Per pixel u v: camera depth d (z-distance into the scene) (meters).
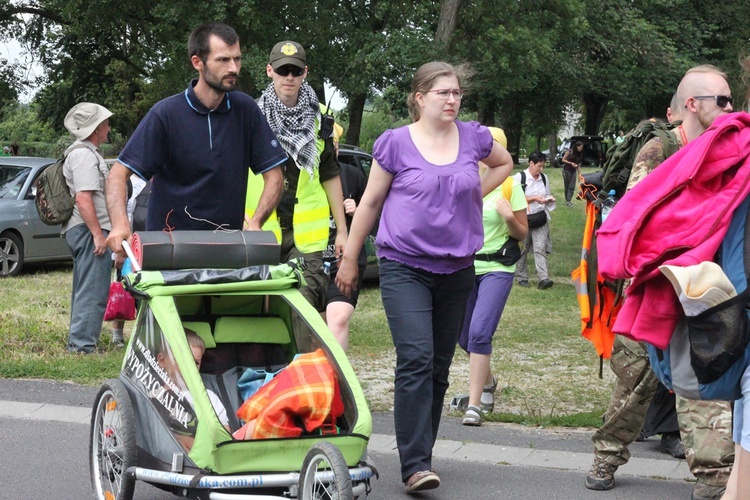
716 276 4.18
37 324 10.72
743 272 4.28
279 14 25.45
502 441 7.09
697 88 5.48
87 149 9.80
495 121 46.78
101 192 9.91
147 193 11.38
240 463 4.45
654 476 6.32
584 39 33.00
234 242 5.27
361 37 25.06
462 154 5.75
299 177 6.97
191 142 5.66
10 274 15.84
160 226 5.77
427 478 5.60
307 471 4.37
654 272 4.34
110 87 47.16
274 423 4.59
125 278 5.03
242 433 4.68
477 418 7.53
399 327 5.66
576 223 28.58
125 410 4.97
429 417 5.70
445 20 24.09
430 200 5.61
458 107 5.70
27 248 16.08
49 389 8.30
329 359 4.93
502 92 26.28
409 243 5.63
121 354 9.86
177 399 4.72
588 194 6.41
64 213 9.79
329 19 25.36
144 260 5.12
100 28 30.81
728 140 4.42
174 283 5.00
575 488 6.05
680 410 5.55
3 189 16.33
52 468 6.30
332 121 7.14
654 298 4.41
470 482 6.15
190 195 5.73
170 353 4.79
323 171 7.16
